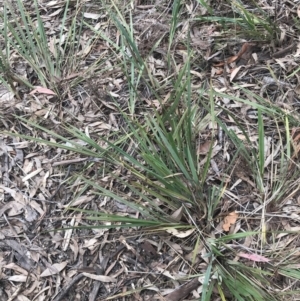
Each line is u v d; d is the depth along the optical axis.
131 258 1.14
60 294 1.12
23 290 1.13
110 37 1.47
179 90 1.24
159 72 1.39
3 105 1.37
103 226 1.08
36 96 1.38
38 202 1.23
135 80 1.38
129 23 1.50
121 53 1.42
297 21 1.40
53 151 1.29
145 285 1.11
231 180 1.20
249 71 1.37
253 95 1.29
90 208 1.20
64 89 1.38
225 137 1.26
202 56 1.40
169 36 1.43
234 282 1.04
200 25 1.46
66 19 1.53
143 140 1.23
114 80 1.39
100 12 1.52
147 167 1.22
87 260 1.15
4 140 1.32
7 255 1.17
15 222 1.21
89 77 1.39
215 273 1.07
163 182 1.11
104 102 1.35
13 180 1.26
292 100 1.30
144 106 1.32
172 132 1.19
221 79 1.36
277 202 1.16
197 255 1.11
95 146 1.20
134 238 1.16
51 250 1.17
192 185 1.13
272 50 1.39
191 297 1.08
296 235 1.12
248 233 1.07
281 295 1.05
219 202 1.17
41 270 1.15
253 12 1.46
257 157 1.22
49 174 1.26
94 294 1.11
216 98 1.32
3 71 1.36
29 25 1.52
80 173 1.25
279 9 1.45
